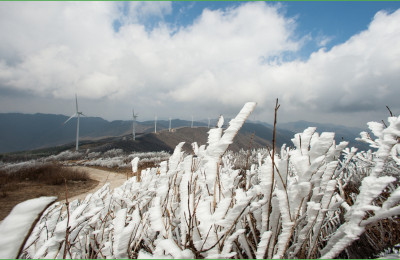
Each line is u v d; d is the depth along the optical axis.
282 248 0.82
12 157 37.75
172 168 1.43
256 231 1.27
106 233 1.35
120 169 18.33
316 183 0.98
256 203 0.87
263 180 0.90
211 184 1.05
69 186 13.79
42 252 0.97
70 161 30.95
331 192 0.95
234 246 1.00
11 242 0.60
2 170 17.03
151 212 1.04
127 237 0.96
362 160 2.21
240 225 0.99
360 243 1.25
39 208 0.66
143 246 1.25
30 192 11.91
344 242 0.79
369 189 0.80
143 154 26.00
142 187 1.89
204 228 0.88
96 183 14.77
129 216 1.42
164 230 0.99
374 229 1.37
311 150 0.96
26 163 21.12
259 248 0.83
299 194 0.86
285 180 0.92
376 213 0.74
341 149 1.08
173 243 0.83
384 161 0.84
